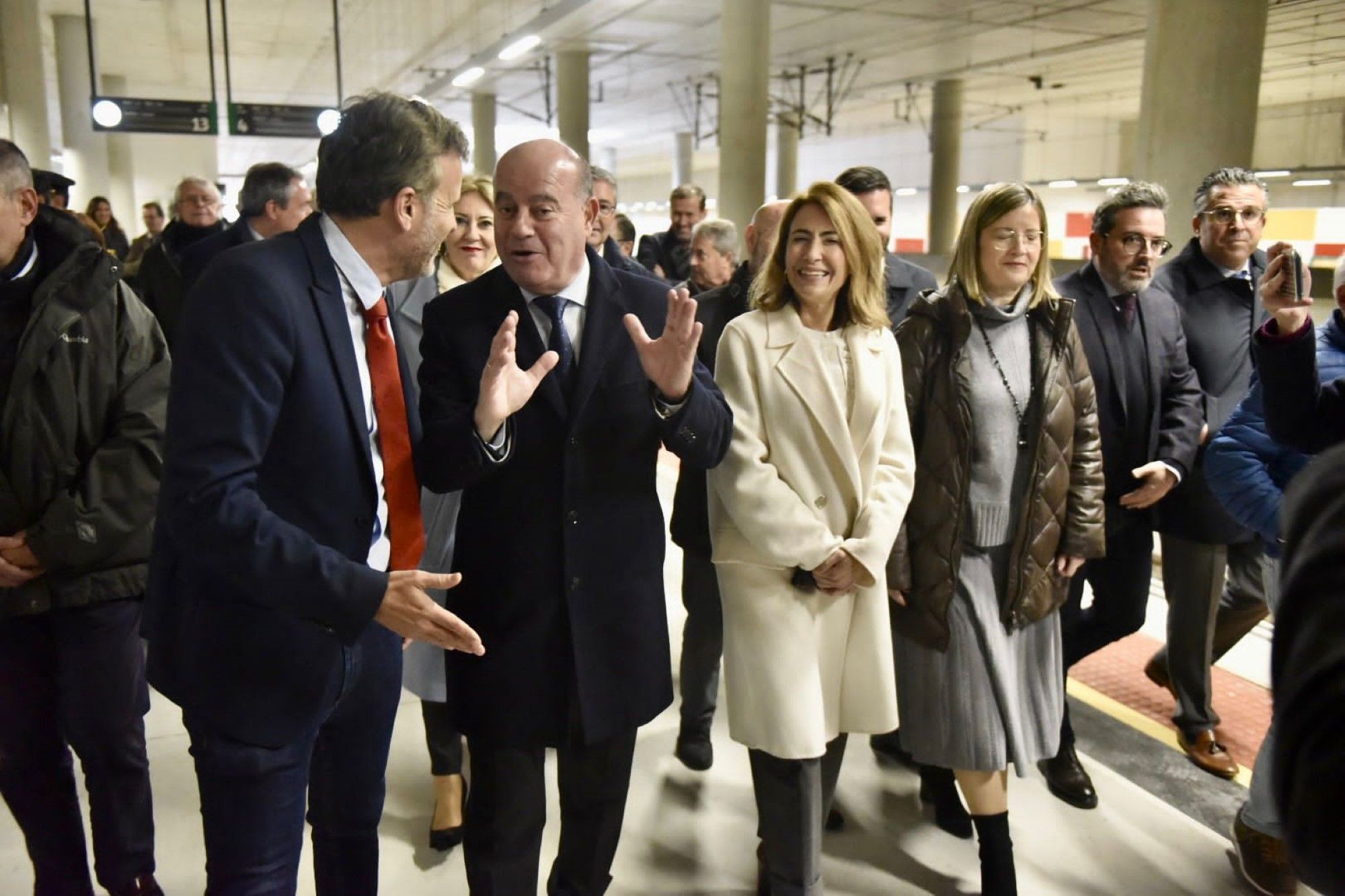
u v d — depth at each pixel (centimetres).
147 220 951
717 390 180
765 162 1120
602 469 165
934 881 218
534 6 1180
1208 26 622
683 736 267
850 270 187
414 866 222
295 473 134
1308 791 61
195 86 1914
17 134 1173
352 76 1788
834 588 184
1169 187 646
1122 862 225
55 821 186
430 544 223
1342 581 63
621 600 168
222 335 126
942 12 1186
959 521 199
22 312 171
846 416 188
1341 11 1053
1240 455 192
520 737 165
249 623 135
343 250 139
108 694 181
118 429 177
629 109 2184
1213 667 337
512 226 156
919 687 205
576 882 177
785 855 189
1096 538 210
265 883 142
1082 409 211
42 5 1213
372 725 161
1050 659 213
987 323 204
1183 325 269
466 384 165
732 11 1088
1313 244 1321
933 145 1844
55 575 172
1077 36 1316
